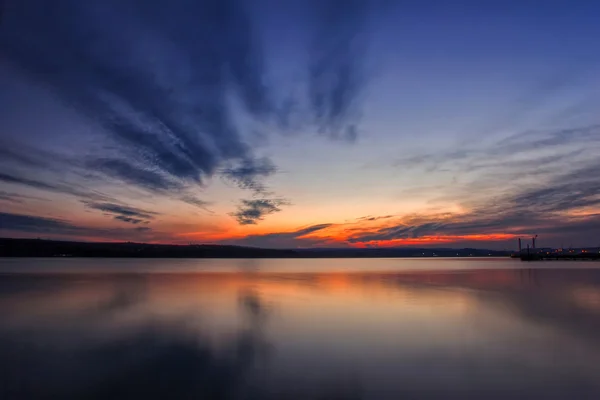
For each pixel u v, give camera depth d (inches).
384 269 3253.0
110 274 2234.3
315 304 995.3
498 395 399.5
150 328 703.1
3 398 392.5
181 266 3673.7
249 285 1546.5
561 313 864.3
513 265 4099.4
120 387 418.9
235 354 538.0
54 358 521.7
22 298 1109.1
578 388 418.3
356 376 453.1
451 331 680.4
